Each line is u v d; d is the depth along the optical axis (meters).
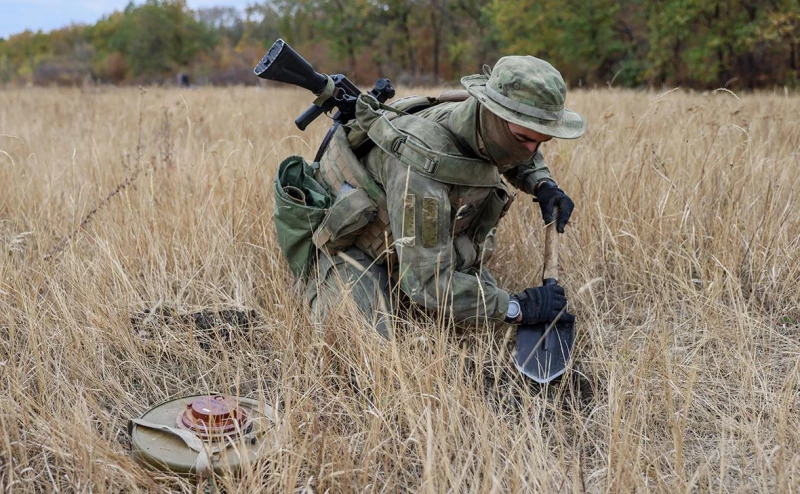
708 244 3.42
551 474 2.04
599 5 29.61
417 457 2.18
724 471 2.06
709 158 3.87
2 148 5.60
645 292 3.19
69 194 4.01
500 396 2.57
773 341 2.84
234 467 2.06
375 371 2.41
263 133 6.32
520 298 2.63
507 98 2.29
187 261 3.37
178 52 62.03
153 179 4.05
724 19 24.55
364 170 2.73
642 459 2.15
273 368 2.73
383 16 44.59
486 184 2.60
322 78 2.74
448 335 2.75
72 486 2.04
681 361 2.68
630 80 28.44
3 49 78.19
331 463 2.03
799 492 1.96
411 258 2.54
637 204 3.61
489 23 39.06
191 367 2.77
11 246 3.31
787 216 3.39
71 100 11.37
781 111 5.98
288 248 2.93
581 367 2.72
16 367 2.61
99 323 2.83
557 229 2.81
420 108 2.84
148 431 2.20
